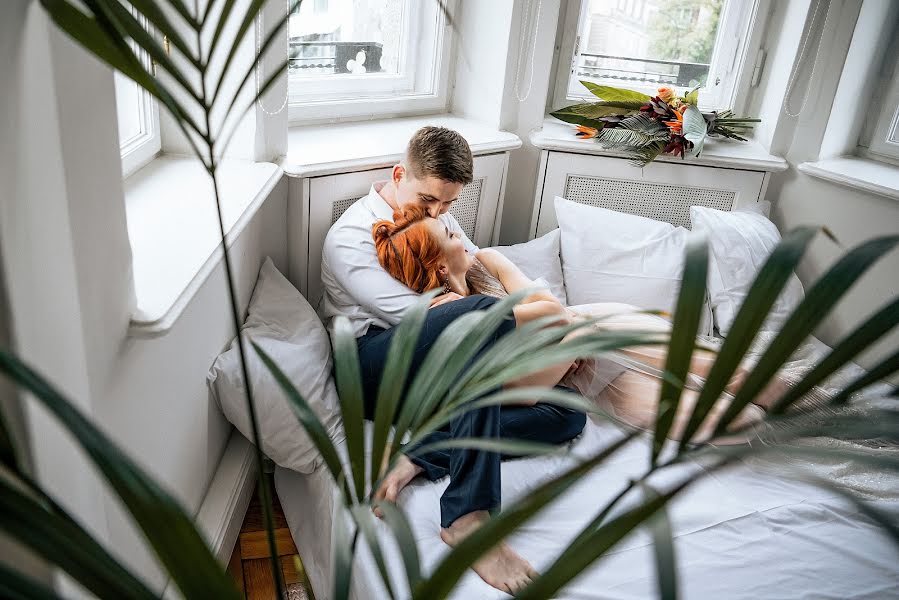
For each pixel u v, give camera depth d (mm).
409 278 2094
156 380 1486
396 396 850
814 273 2852
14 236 903
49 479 1035
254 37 1940
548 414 1929
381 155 2334
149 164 1992
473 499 1578
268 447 1912
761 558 1572
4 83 867
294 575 1908
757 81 2951
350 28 2609
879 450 1900
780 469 1820
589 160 2775
